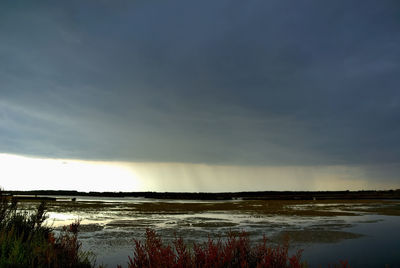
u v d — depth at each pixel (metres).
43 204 8.02
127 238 14.12
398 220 23.91
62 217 23.44
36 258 5.15
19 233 6.89
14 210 7.51
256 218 24.89
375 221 23.02
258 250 4.08
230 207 42.03
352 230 17.88
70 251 5.50
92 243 12.84
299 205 48.44
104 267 7.44
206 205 48.56
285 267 3.79
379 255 11.26
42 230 7.52
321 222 21.98
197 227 18.48
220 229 17.52
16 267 4.79
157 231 16.47
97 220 22.08
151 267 3.74
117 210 33.19
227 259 3.79
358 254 11.38
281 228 18.27
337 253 11.52
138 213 29.39
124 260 9.61
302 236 15.29
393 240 14.64
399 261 10.39
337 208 39.47
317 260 10.33
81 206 38.50
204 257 3.86
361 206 44.62
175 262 3.74
